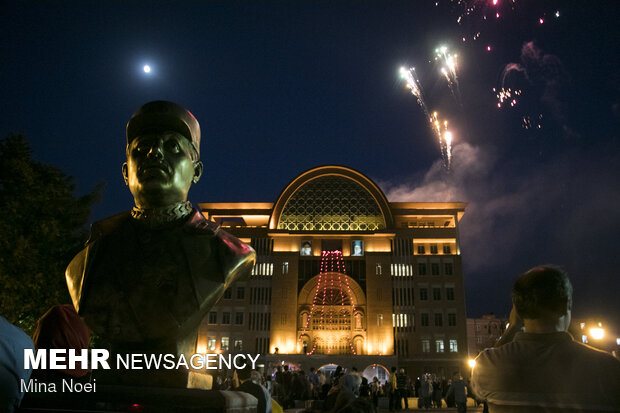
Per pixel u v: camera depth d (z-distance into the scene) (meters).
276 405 6.35
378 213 56.84
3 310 15.73
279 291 53.47
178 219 3.21
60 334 3.70
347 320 52.56
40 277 16.77
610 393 2.59
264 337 52.44
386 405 28.81
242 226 60.16
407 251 54.91
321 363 48.09
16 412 2.68
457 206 57.41
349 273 54.34
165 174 3.18
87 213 20.89
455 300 53.12
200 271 3.04
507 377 2.87
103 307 2.96
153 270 3.00
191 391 2.68
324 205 57.28
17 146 18.14
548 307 2.96
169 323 2.90
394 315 52.75
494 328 81.25
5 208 16.69
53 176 19.42
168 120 3.32
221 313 53.56
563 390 2.69
